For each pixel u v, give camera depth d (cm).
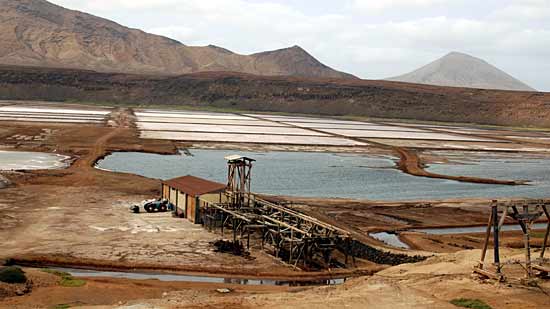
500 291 2736
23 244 4341
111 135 12481
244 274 3903
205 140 12575
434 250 4747
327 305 2553
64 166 8438
